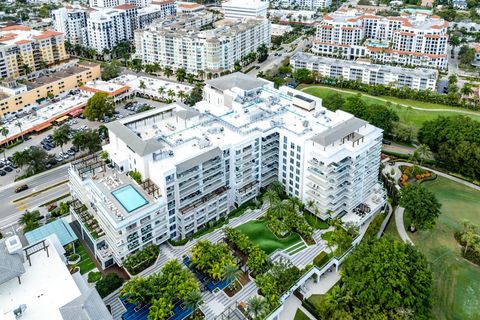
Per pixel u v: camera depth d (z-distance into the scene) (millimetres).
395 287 150500
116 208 170250
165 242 189250
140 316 156375
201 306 160375
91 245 186625
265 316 151875
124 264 171875
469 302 167500
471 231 189250
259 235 191750
